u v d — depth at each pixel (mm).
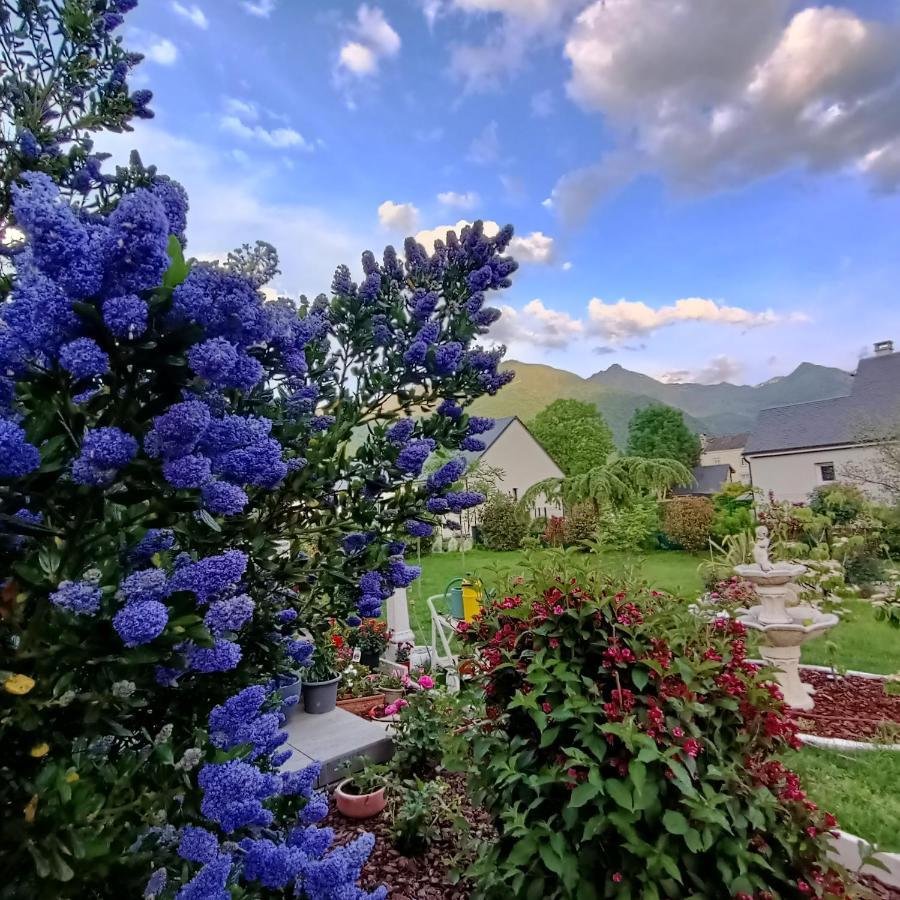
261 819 977
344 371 1827
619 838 1839
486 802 2248
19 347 750
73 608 774
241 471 963
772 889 1792
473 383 1789
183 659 870
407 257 1950
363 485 1630
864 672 5137
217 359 784
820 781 2986
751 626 4363
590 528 10727
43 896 754
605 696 2014
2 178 1419
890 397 18641
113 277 772
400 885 2520
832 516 8445
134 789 924
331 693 4219
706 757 1893
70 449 823
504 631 2277
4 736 815
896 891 2305
